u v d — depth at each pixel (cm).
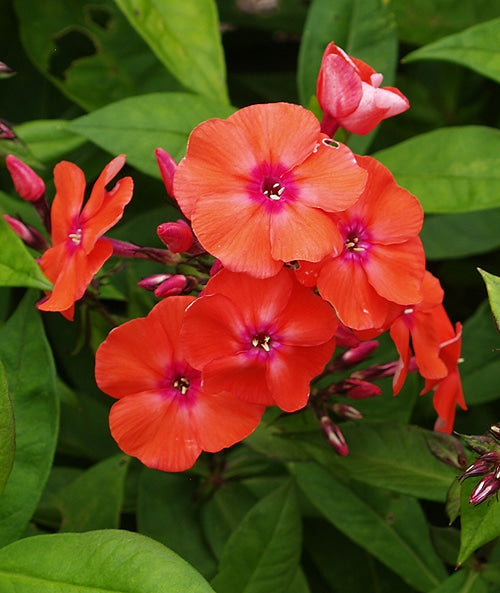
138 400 32
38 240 34
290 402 32
